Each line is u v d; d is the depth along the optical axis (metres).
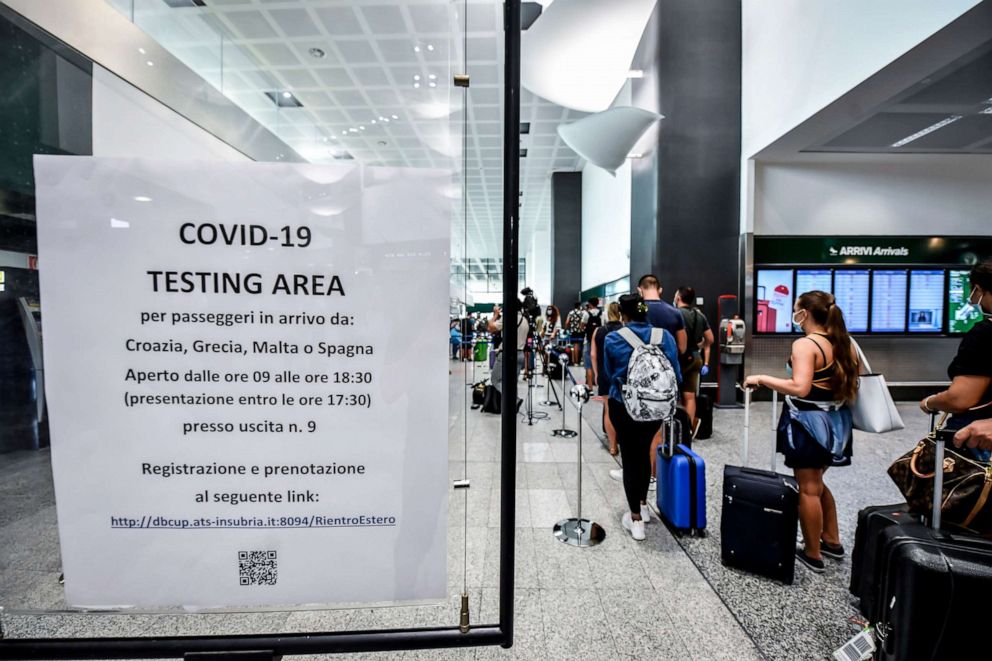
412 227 0.90
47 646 0.85
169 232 0.86
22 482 0.90
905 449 3.95
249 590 0.93
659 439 3.15
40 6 2.09
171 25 4.61
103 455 0.89
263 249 0.88
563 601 1.91
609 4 4.07
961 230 6.09
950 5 3.24
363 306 0.90
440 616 1.82
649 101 6.34
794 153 5.73
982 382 1.47
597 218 11.34
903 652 1.31
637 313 2.40
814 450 2.03
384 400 0.92
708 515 2.70
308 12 4.04
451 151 0.93
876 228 6.06
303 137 1.80
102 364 0.87
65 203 0.85
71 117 1.45
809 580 2.05
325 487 0.92
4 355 0.87
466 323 1.05
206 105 2.41
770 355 6.08
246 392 0.90
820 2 4.53
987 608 1.23
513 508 0.93
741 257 6.06
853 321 6.09
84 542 0.90
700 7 5.98
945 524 1.50
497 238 16.50
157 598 0.92
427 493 0.94
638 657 1.61
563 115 9.29
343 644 0.91
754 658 1.60
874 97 4.32
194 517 0.91
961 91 4.20
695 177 6.01
